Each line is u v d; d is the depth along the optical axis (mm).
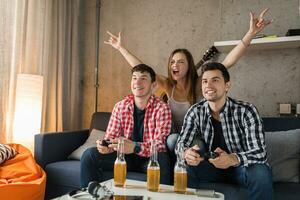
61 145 2283
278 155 1836
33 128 2322
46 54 2740
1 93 2346
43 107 2719
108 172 1819
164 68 2895
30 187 1715
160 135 1845
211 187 1543
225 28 2666
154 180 1297
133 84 1930
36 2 2648
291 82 2459
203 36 2746
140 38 2998
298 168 1820
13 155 1997
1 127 2346
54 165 2064
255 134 1580
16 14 2463
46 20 2740
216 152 1442
